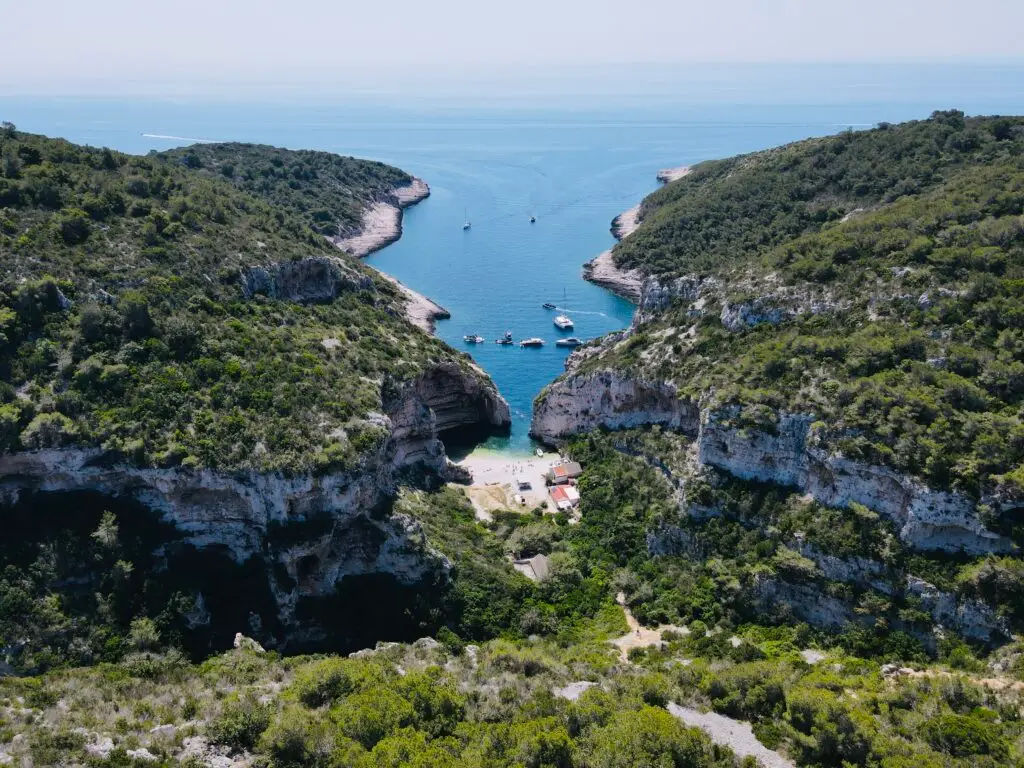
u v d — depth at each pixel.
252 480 63.50
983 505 55.00
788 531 64.31
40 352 67.12
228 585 63.72
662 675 50.69
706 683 48.41
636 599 68.19
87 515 62.72
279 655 59.50
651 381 88.31
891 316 74.12
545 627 65.88
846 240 87.62
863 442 61.34
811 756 41.00
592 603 69.19
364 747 38.69
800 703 43.75
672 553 72.75
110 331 71.38
